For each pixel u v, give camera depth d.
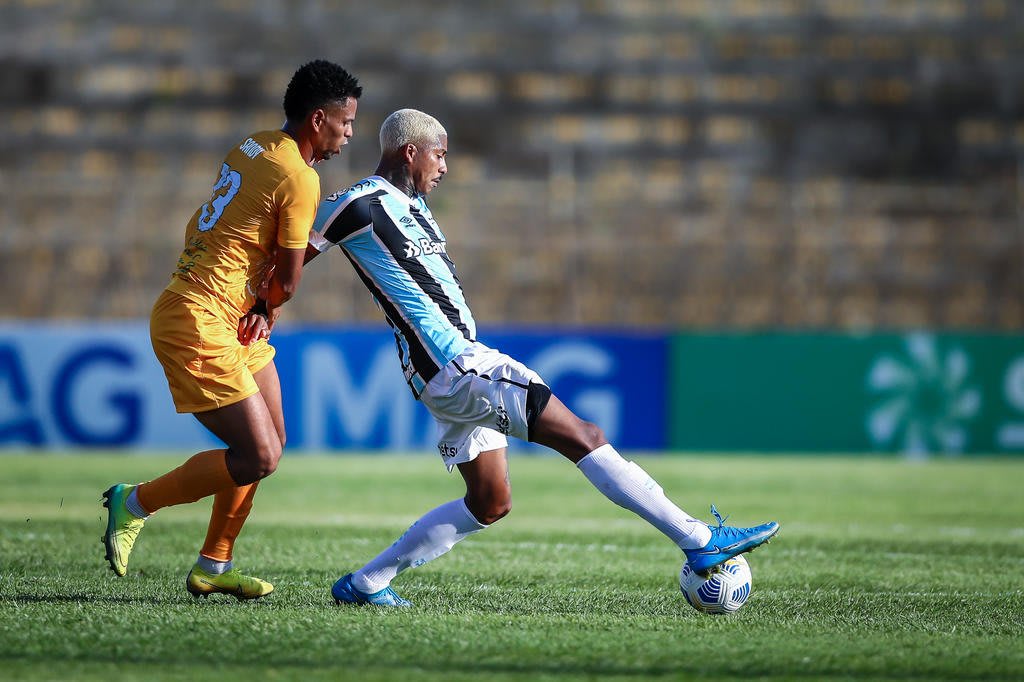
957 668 11.18
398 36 76.62
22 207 61.75
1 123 70.81
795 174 71.88
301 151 14.04
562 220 62.44
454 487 32.66
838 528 24.92
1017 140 73.69
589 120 73.69
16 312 58.50
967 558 20.30
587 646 11.78
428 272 13.75
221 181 13.88
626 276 60.31
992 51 76.44
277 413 14.63
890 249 62.78
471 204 62.53
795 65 75.81
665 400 44.47
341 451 43.06
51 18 75.62
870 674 10.91
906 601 15.41
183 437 42.97
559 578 16.97
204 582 14.52
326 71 13.91
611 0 78.38
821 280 61.56
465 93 74.81
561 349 44.03
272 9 76.69
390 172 14.05
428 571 17.41
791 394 44.84
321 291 56.34
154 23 75.88
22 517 24.09
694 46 76.88
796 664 11.21
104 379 42.72
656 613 13.99
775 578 17.56
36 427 42.62
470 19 77.50
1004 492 33.09
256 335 13.78
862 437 44.88
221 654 11.21
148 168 70.12
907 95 74.88
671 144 72.81
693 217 63.47
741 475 37.09
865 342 45.00
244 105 73.56
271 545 20.36
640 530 23.69
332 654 11.27
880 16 77.94
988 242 63.47
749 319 60.03
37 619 12.66
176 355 13.44
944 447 44.94
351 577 14.21
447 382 13.52
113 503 13.84
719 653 11.60
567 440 13.34
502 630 12.47
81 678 10.33
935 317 61.12
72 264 59.44
